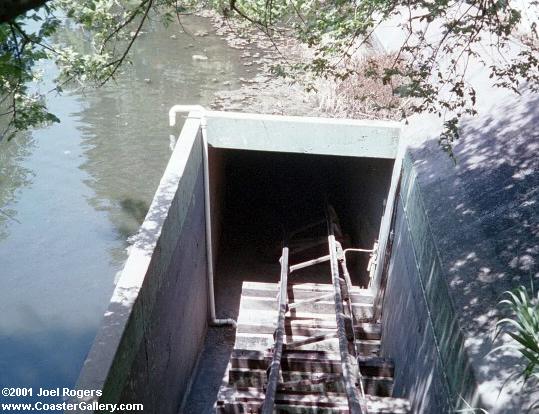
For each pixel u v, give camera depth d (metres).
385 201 10.32
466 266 5.90
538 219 6.08
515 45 9.27
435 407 5.57
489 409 4.25
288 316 9.94
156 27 16.84
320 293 10.67
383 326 9.57
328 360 8.44
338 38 6.20
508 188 6.77
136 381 6.09
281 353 8.08
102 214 8.32
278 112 11.55
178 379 8.38
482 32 9.84
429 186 7.66
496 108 8.39
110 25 6.29
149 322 6.56
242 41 16.11
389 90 10.35
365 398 7.25
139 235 6.89
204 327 10.63
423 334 6.48
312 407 7.29
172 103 12.06
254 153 14.98
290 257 13.08
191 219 9.15
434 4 5.94
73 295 6.82
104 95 12.12
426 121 9.13
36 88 11.69
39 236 7.78
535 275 5.43
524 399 4.25
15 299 6.69
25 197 8.59
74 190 8.85
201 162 9.89
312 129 9.77
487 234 6.21
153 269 6.66
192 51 15.25
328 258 10.98
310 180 15.54
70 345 6.16
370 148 9.70
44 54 5.54
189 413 8.66
